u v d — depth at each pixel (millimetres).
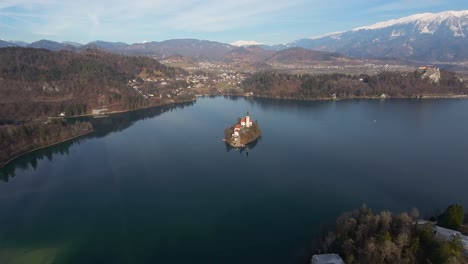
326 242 86188
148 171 153750
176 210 114812
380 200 118375
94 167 160625
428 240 75438
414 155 169125
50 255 90875
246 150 184000
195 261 86750
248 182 138000
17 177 150000
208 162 165250
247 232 99750
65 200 124938
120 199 124438
